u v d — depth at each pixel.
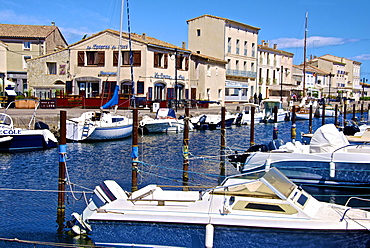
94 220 9.38
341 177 14.70
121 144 26.53
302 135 22.56
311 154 15.07
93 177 17.02
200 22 59.53
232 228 8.84
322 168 14.90
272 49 71.75
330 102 72.06
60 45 55.88
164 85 44.34
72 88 43.47
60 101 38.56
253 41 65.69
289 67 78.69
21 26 52.06
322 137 15.45
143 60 41.19
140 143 27.11
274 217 8.89
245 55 63.94
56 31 54.16
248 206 9.12
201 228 8.94
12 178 16.73
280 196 9.11
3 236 10.65
